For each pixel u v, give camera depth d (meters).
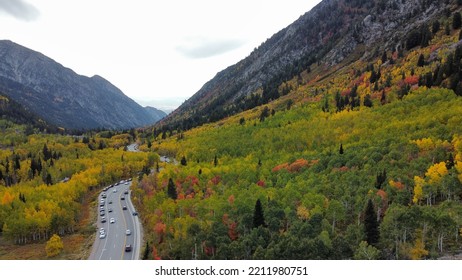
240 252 65.56
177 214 95.50
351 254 60.19
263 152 158.50
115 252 81.06
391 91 187.38
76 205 114.50
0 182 165.12
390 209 64.81
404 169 88.00
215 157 154.12
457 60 172.12
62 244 84.50
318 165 112.06
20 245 98.25
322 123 175.00
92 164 180.12
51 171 171.25
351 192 84.31
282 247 61.00
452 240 61.41
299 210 76.56
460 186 74.44
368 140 130.00
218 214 84.00
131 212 114.19
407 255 57.00
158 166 171.38
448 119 119.50
